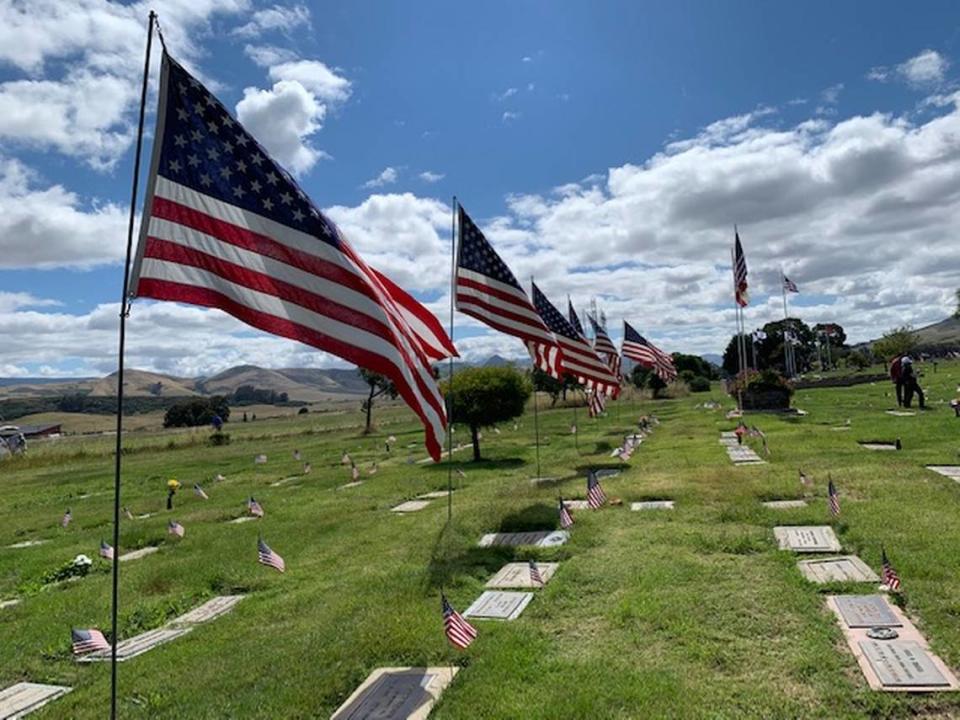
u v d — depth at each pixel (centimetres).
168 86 512
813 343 8969
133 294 473
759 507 934
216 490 1758
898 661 475
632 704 448
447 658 546
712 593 635
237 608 732
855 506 888
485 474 1609
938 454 1259
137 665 594
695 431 2223
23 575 1007
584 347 1457
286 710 482
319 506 1314
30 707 541
